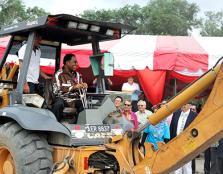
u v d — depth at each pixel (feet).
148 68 43.78
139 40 48.88
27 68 20.70
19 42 23.34
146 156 18.49
